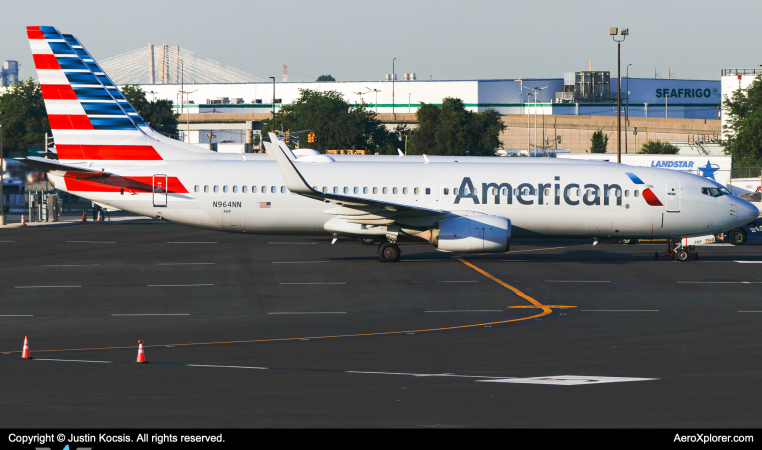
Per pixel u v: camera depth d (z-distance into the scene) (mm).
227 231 175750
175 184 172875
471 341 86625
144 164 175125
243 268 156375
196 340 87812
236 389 61656
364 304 115062
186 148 178375
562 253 188500
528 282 137500
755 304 115062
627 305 114125
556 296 122562
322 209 170500
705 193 170625
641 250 197625
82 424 50469
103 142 175000
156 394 59688
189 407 55344
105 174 173375
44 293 125062
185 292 126438
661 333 91750
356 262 166000
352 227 166750
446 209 169500
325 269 154500
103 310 110125
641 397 58812
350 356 77625
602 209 169625
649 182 170125
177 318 103812
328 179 172250
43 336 90625
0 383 63906
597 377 66875
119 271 152000
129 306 113438
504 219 162750
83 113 174625
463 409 54969
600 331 93188
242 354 78938
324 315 105938
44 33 173750
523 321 100750
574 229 171375
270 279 141000
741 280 141125
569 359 75938
